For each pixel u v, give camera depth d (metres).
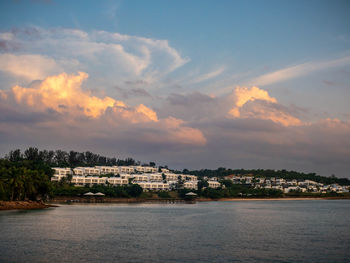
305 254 62.75
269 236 84.69
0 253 59.50
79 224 102.81
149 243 72.44
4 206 155.00
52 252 61.09
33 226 94.56
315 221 125.69
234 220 125.81
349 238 82.31
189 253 62.66
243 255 61.56
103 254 60.59
